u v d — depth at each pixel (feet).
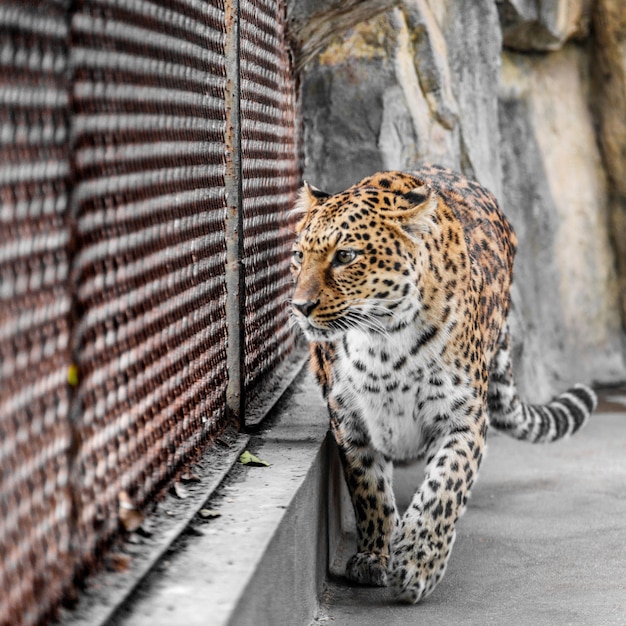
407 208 23.24
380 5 34.22
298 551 20.21
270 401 27.30
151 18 16.94
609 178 52.06
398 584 22.66
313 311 22.50
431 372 23.52
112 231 14.98
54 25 12.67
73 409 13.52
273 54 29.89
